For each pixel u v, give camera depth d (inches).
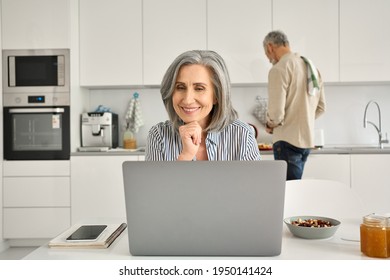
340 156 145.2
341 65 153.7
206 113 55.6
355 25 153.1
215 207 41.1
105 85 159.2
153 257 42.7
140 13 157.6
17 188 152.7
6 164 152.9
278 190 40.8
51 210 152.3
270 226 41.6
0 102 153.5
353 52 153.3
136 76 158.2
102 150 155.5
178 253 42.4
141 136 174.2
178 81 54.4
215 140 61.9
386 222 43.5
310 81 127.2
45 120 153.2
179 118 59.1
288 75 125.5
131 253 43.1
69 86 152.3
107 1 157.8
